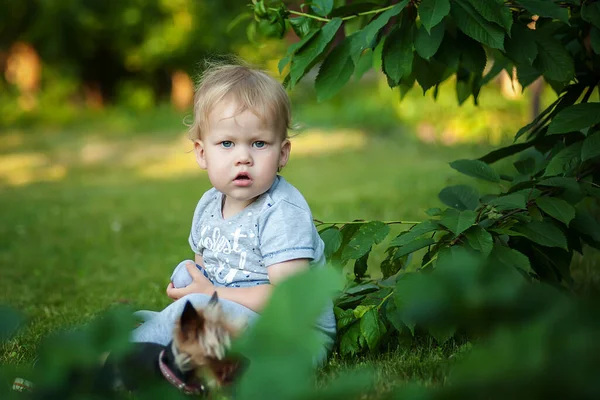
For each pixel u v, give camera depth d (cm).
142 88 2177
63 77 2075
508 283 105
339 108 1802
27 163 1400
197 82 322
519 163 362
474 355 106
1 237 758
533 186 326
